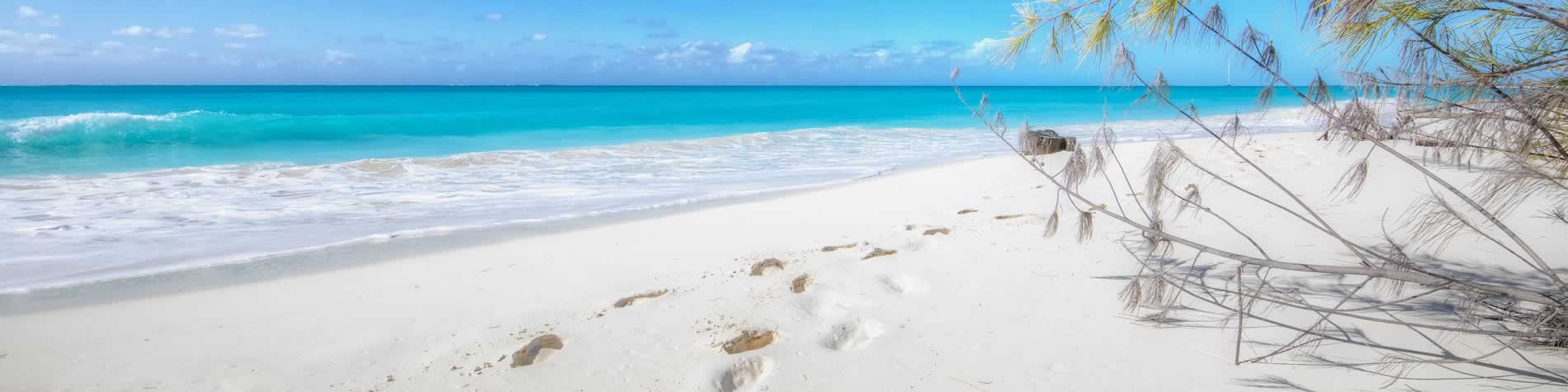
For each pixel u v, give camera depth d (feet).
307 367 9.36
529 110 102.01
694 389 8.24
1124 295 10.03
